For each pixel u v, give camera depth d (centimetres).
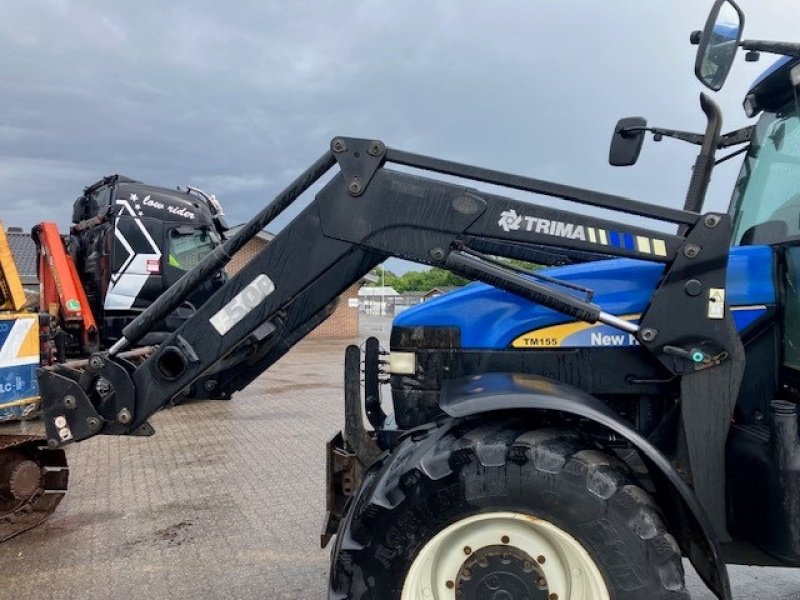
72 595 360
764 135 318
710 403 253
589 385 278
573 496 216
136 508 504
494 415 243
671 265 253
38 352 600
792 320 261
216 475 593
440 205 255
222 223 1218
